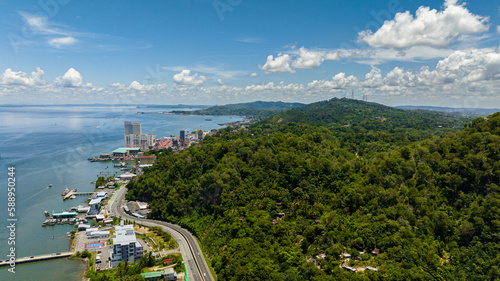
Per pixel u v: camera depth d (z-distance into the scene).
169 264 163.88
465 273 134.50
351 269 136.75
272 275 134.25
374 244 151.75
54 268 163.00
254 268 138.75
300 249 155.38
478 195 167.62
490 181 168.25
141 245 176.75
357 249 152.38
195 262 166.50
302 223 172.50
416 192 176.12
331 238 155.25
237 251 156.12
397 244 146.25
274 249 156.00
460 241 151.00
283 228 167.88
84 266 165.50
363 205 180.38
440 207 168.88
